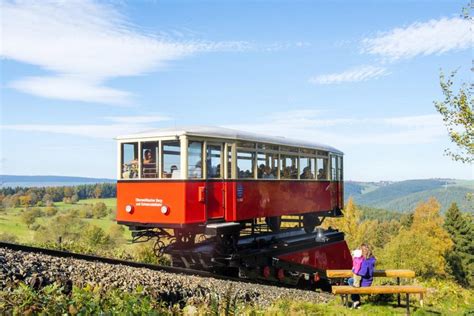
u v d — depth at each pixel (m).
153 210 13.09
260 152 15.61
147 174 13.32
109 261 11.12
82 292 6.48
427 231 75.75
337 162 21.55
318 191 19.53
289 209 17.19
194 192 12.92
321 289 20.11
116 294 6.97
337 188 21.41
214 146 13.73
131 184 13.51
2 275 7.06
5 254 8.39
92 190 130.25
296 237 18.64
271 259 16.25
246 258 14.79
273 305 9.74
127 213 13.55
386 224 119.31
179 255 14.36
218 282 10.83
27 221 82.19
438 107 19.59
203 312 7.75
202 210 13.13
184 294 8.71
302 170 18.36
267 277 16.19
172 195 12.78
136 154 13.59
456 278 72.06
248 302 9.88
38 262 8.22
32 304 6.04
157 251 14.99
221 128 14.41
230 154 14.24
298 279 17.98
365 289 9.78
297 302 10.20
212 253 13.84
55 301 6.16
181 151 12.77
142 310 6.59
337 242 21.77
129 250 15.69
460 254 72.62
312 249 19.19
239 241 14.85
